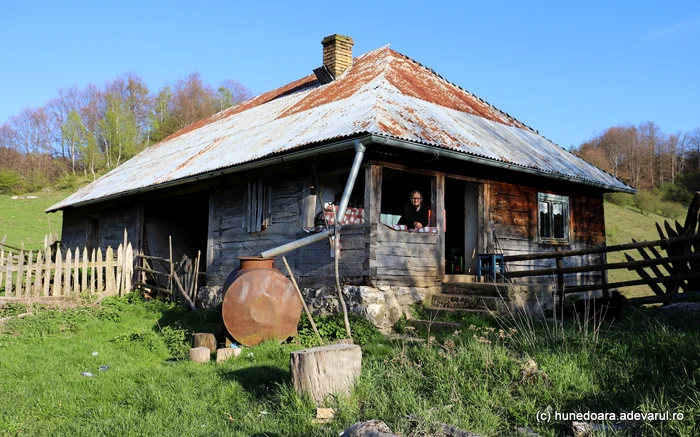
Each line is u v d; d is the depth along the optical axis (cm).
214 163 1357
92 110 7744
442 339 824
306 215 1176
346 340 883
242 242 1353
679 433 452
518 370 602
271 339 938
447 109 1370
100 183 2003
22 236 3409
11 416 605
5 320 1099
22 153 7294
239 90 8662
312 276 1159
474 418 519
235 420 566
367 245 1060
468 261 1266
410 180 1416
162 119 8188
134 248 1736
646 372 596
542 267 1372
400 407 543
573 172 1352
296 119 1386
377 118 1045
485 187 1264
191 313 1270
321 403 577
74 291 1353
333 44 1717
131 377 745
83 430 553
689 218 1039
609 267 1029
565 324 861
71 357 877
